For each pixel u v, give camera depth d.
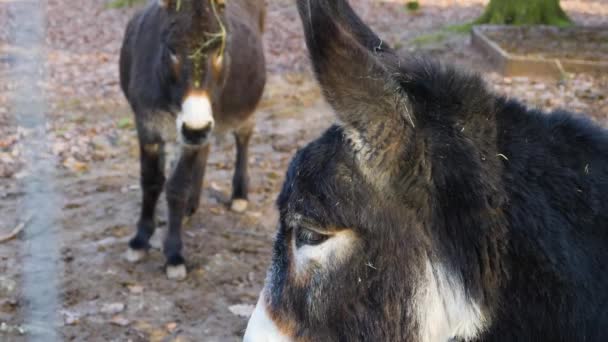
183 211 5.07
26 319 4.09
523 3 11.38
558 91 8.35
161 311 4.65
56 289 4.13
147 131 5.07
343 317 2.09
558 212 2.04
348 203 2.00
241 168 5.99
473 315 2.08
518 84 8.66
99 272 5.04
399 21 12.59
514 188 2.06
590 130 2.19
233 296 4.83
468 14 13.03
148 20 5.24
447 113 2.10
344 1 2.39
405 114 2.00
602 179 2.08
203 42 4.71
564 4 13.58
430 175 2.04
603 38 10.33
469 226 2.04
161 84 4.84
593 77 8.84
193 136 4.70
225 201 6.17
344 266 2.06
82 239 5.47
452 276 2.06
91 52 11.40
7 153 6.98
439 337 2.09
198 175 5.63
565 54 9.34
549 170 2.08
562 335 2.01
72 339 4.31
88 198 6.15
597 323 1.99
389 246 2.04
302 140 7.43
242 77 5.53
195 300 4.78
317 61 1.88
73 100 8.79
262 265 5.20
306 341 2.14
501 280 2.06
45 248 4.06
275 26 12.52
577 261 1.99
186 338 4.38
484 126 2.11
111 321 4.50
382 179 2.01
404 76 2.15
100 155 7.06
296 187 2.10
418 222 2.05
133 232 5.63
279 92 8.88
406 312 2.06
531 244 2.01
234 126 5.66
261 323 2.21
